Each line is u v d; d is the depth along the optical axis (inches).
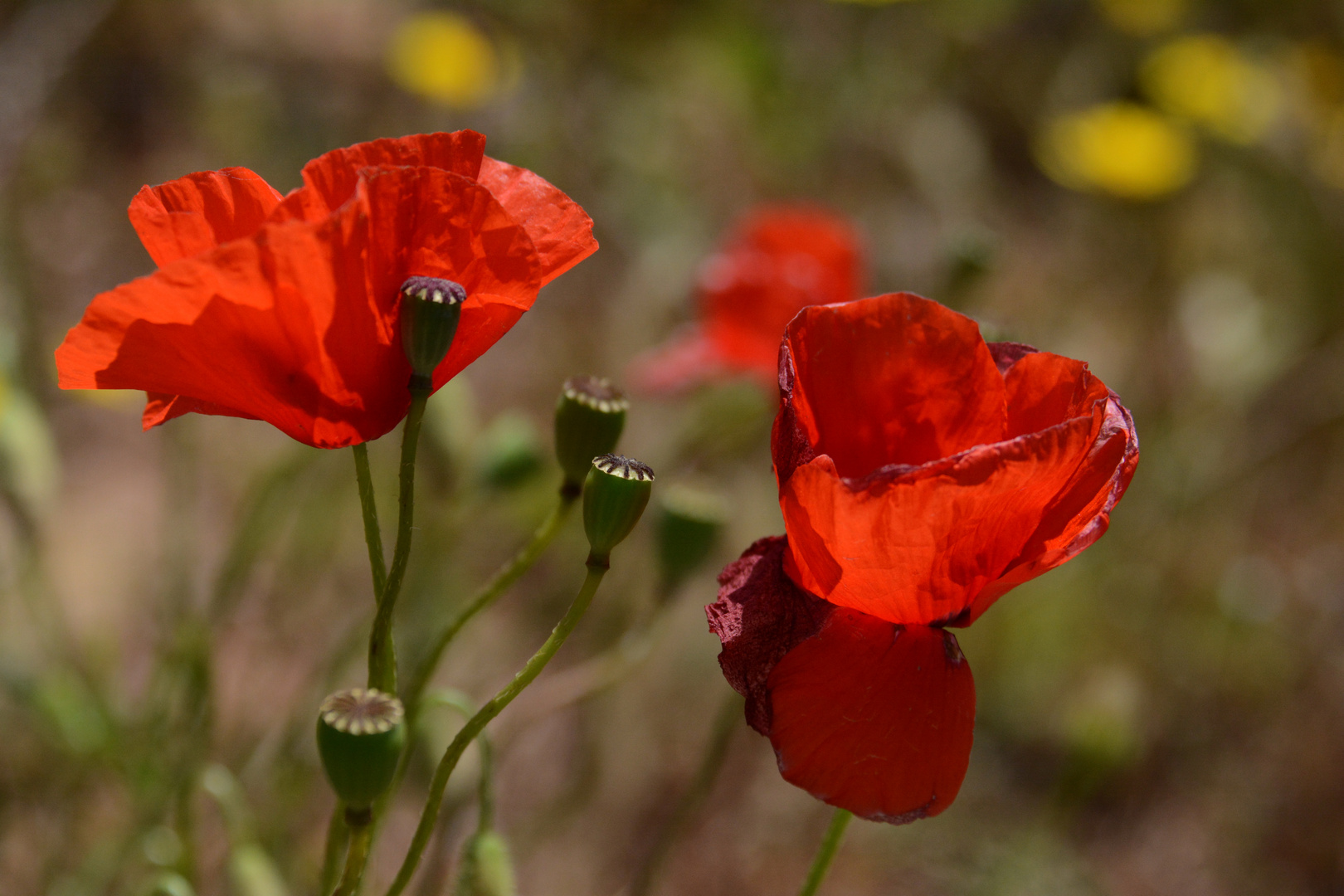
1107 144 69.7
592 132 73.8
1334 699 56.3
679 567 28.4
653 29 78.5
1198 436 65.9
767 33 80.2
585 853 44.8
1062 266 78.5
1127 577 59.7
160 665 31.0
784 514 23.0
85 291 62.3
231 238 23.1
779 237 42.5
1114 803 52.8
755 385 50.2
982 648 54.6
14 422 32.6
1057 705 54.6
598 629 48.3
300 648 44.0
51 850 33.9
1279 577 63.3
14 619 45.3
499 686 47.1
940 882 43.5
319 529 45.8
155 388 22.8
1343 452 69.3
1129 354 72.8
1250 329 69.4
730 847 46.5
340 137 73.9
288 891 32.7
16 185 61.4
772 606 23.1
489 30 76.9
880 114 79.9
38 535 33.2
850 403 23.5
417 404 22.7
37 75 60.9
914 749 22.9
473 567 49.1
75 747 30.7
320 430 23.0
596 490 23.1
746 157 76.9
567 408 24.4
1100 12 86.5
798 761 22.9
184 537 37.3
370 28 81.0
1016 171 84.4
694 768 47.8
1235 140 73.5
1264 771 54.0
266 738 38.8
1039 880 41.7
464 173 23.3
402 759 25.0
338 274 22.5
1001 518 22.8
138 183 69.0
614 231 70.1
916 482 22.5
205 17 76.4
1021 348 24.0
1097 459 23.0
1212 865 51.3
